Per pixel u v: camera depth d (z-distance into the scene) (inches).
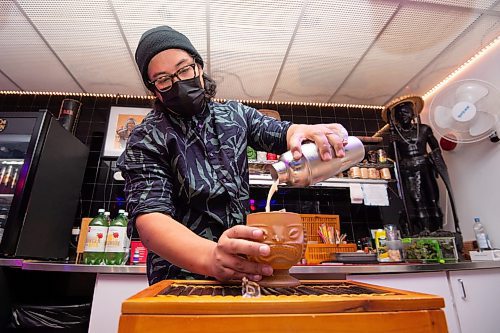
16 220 66.8
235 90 105.3
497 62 86.0
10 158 82.7
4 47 84.6
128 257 77.8
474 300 67.4
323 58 90.0
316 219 92.6
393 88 107.0
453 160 101.8
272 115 106.1
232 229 20.0
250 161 89.6
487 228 89.5
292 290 20.3
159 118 32.7
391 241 81.6
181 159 30.2
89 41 82.2
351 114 118.7
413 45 86.1
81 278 81.0
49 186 77.8
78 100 109.2
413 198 94.2
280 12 73.4
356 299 15.0
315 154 26.2
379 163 99.3
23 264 63.0
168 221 24.9
